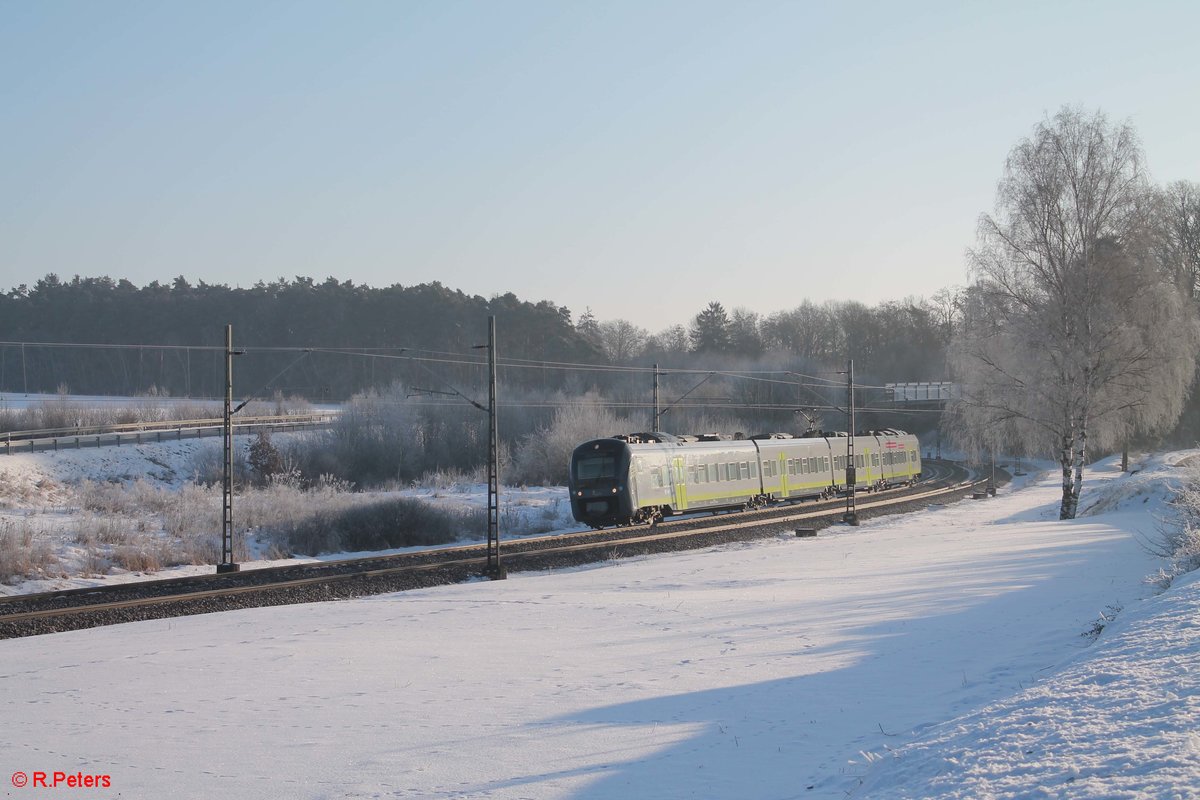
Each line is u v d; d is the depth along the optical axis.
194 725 10.29
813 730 9.26
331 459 61.91
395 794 7.79
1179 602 11.17
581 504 39.88
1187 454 63.34
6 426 64.06
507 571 28.72
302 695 11.66
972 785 5.96
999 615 15.11
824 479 54.66
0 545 28.47
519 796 7.62
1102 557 22.45
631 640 15.03
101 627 19.14
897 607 16.80
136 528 36.25
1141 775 5.44
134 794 7.97
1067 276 39.28
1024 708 7.60
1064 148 39.97
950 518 44.56
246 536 36.66
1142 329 38.84
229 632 17.39
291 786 8.09
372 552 36.59
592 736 9.42
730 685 11.46
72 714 10.92
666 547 34.00
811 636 14.52
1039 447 42.34
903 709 9.80
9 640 17.59
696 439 45.72
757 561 27.42
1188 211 66.44
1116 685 7.72
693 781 7.84
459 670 12.99
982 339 42.84
